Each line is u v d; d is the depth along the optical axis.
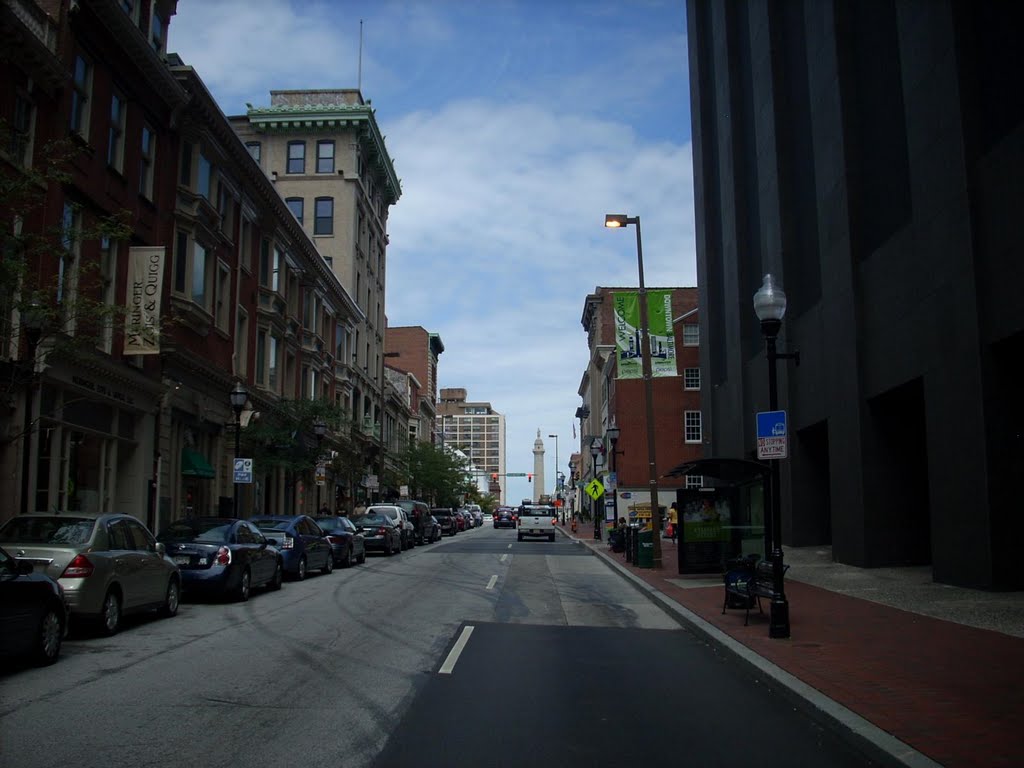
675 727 7.55
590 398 88.00
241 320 33.94
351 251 55.59
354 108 55.84
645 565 24.33
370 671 9.75
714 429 39.66
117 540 12.55
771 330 12.79
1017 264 14.87
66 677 9.19
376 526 31.89
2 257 13.67
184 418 28.53
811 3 25.00
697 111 42.06
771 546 13.58
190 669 9.67
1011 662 9.75
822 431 27.66
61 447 21.20
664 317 29.97
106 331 22.62
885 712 7.47
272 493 38.53
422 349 104.38
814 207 26.88
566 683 9.44
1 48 17.45
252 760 6.28
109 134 22.98
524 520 48.47
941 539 17.36
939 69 17.25
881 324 20.62
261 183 34.31
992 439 15.71
